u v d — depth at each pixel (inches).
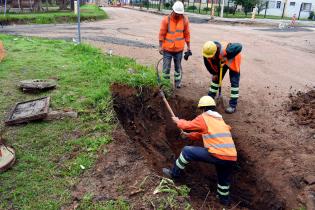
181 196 165.6
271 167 215.6
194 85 328.5
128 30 709.3
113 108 244.4
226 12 1422.2
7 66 326.3
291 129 254.8
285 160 216.8
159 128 275.1
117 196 163.5
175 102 290.2
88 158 189.0
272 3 1706.4
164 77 304.2
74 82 288.4
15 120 216.8
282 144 234.2
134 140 241.0
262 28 910.4
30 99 255.1
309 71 415.5
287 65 442.6
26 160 185.6
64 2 1175.6
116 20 991.6
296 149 228.7
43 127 217.2
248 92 323.0
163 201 160.4
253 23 1011.3
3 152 187.3
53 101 248.8
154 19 1063.6
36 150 194.9
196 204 192.7
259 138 240.7
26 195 161.9
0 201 157.4
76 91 268.8
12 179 171.3
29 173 176.2
